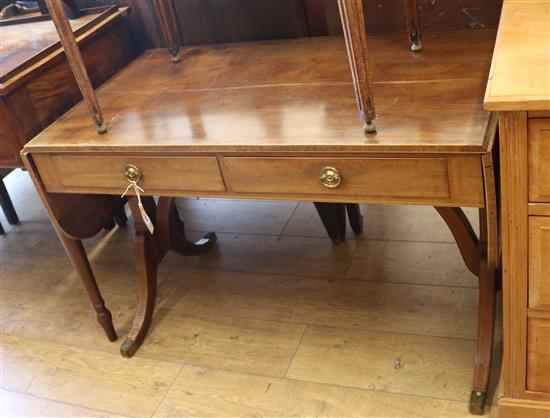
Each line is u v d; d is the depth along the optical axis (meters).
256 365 1.94
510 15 1.45
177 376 1.97
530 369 1.51
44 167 1.82
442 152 1.34
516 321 1.46
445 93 1.53
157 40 2.32
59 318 2.33
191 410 1.84
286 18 2.11
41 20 2.28
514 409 1.56
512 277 1.40
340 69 1.81
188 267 2.43
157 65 2.15
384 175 1.44
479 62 1.63
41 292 2.49
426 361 1.83
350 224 2.36
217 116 1.71
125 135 1.72
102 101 1.96
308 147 1.46
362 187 1.48
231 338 2.06
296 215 2.61
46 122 1.96
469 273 2.11
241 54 2.08
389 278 2.16
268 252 2.43
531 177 1.26
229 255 2.46
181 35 2.27
